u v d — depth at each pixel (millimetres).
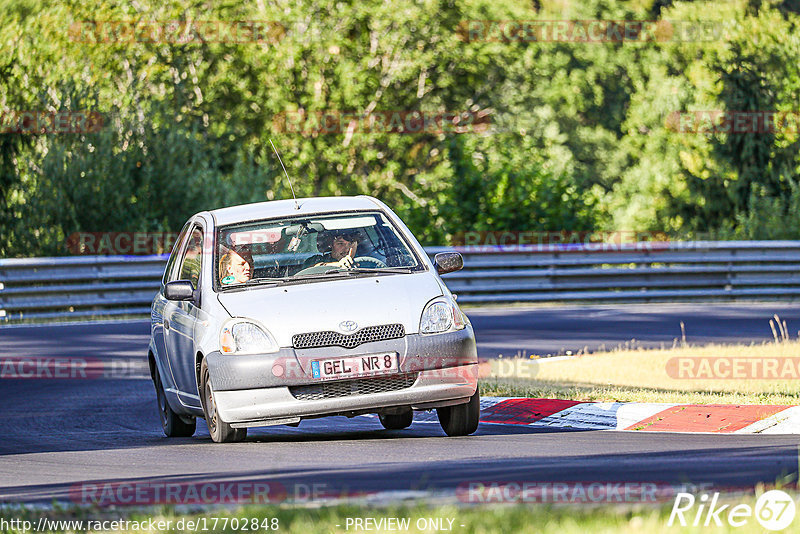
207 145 129250
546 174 109188
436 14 151125
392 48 148250
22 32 117250
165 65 136375
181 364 32969
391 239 32938
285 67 143500
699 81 146250
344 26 145875
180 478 24469
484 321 69875
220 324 30156
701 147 145875
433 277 31562
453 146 110062
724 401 34688
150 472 26078
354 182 147625
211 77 141000
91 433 36531
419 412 38438
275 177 129250
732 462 23297
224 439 30641
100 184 96188
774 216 112062
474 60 153375
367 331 29500
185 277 34188
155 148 101188
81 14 132375
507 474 22766
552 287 84812
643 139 195875
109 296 76875
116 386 48094
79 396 45438
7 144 98562
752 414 31656
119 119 101812
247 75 144250
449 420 30984
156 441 34062
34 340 63000
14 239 95188
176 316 33656
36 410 41906
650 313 73000
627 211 170750
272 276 31672
